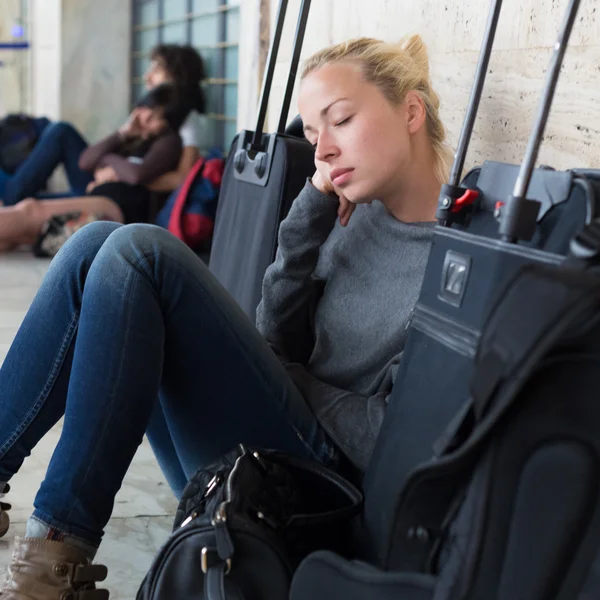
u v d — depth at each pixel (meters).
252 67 3.40
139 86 6.85
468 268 0.93
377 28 2.27
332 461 1.25
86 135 6.99
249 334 1.22
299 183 1.72
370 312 1.34
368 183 1.29
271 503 1.08
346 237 1.43
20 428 1.39
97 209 4.66
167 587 1.07
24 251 4.84
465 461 0.81
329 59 1.31
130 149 4.73
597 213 0.87
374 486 1.03
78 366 1.18
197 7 5.44
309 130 1.34
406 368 1.02
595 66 1.44
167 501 1.91
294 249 1.43
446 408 0.92
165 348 1.21
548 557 0.78
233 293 1.90
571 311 0.71
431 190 1.33
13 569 1.19
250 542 1.00
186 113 4.65
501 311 0.78
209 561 1.01
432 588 0.83
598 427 0.75
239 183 1.92
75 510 1.18
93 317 1.17
